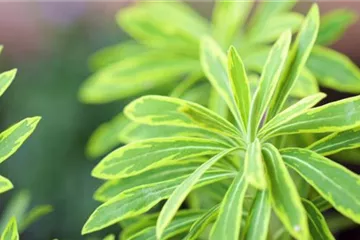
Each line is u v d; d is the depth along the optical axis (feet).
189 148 1.18
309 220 1.18
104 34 3.51
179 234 1.27
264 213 1.08
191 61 1.64
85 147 3.16
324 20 1.60
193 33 1.70
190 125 1.20
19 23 3.88
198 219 1.19
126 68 1.62
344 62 1.48
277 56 1.17
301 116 1.15
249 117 1.16
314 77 1.45
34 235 2.97
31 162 3.13
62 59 3.46
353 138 1.18
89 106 3.21
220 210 1.09
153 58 1.63
